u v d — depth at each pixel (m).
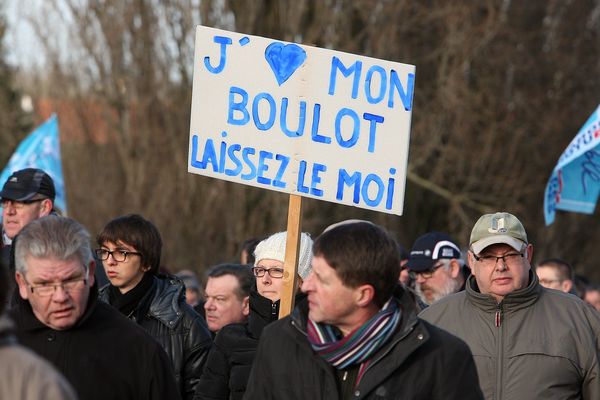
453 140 48.31
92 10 46.41
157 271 13.41
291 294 11.46
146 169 46.22
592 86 51.03
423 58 48.38
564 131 50.12
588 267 53.06
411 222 50.09
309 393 9.04
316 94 12.02
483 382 11.88
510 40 48.91
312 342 8.98
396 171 11.87
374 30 46.38
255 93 12.16
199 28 12.33
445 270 15.91
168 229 45.66
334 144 11.96
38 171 15.77
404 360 8.87
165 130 46.19
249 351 12.16
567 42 50.62
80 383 9.52
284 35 45.47
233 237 45.31
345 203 11.95
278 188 12.05
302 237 12.76
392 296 9.14
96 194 46.91
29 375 7.00
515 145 48.97
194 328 13.16
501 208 49.16
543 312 11.97
